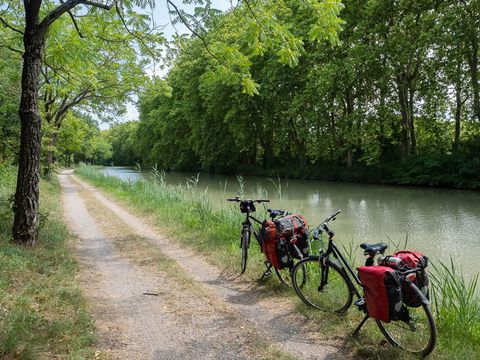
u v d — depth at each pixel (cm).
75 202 1708
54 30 955
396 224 1230
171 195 1527
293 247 551
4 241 709
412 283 366
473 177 2069
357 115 2481
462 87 2244
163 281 637
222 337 434
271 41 656
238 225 944
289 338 430
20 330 385
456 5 2016
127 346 412
